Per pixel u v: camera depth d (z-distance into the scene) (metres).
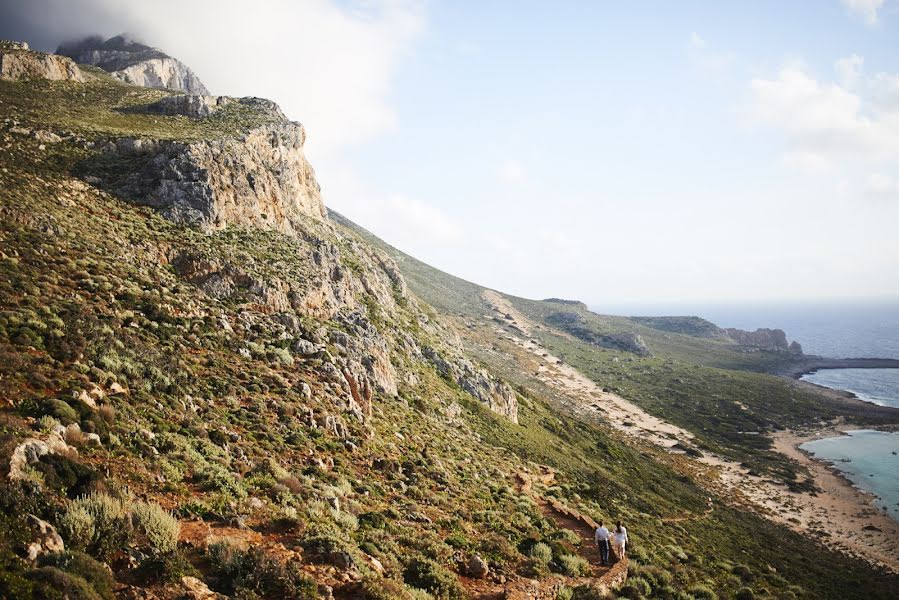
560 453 69.81
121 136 58.22
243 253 47.16
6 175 40.28
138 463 14.90
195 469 16.16
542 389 154.00
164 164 52.16
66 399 15.89
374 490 22.25
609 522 36.03
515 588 16.98
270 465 18.98
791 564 48.59
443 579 15.05
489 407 73.81
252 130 78.44
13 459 10.94
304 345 37.00
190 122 78.00
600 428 121.12
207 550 11.47
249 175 60.22
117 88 92.69
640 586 21.41
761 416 152.38
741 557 44.12
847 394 192.75
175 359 25.73
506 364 175.50
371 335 50.97
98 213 41.38
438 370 75.31
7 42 84.38
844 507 81.00
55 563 8.73
